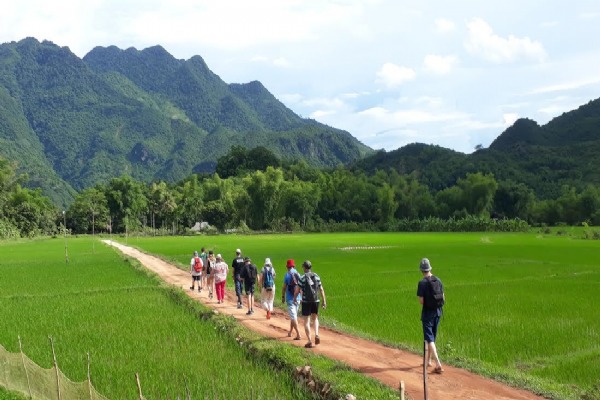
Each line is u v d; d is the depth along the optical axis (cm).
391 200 15012
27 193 14825
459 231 13362
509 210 14812
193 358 1538
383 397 1116
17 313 2386
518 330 1967
